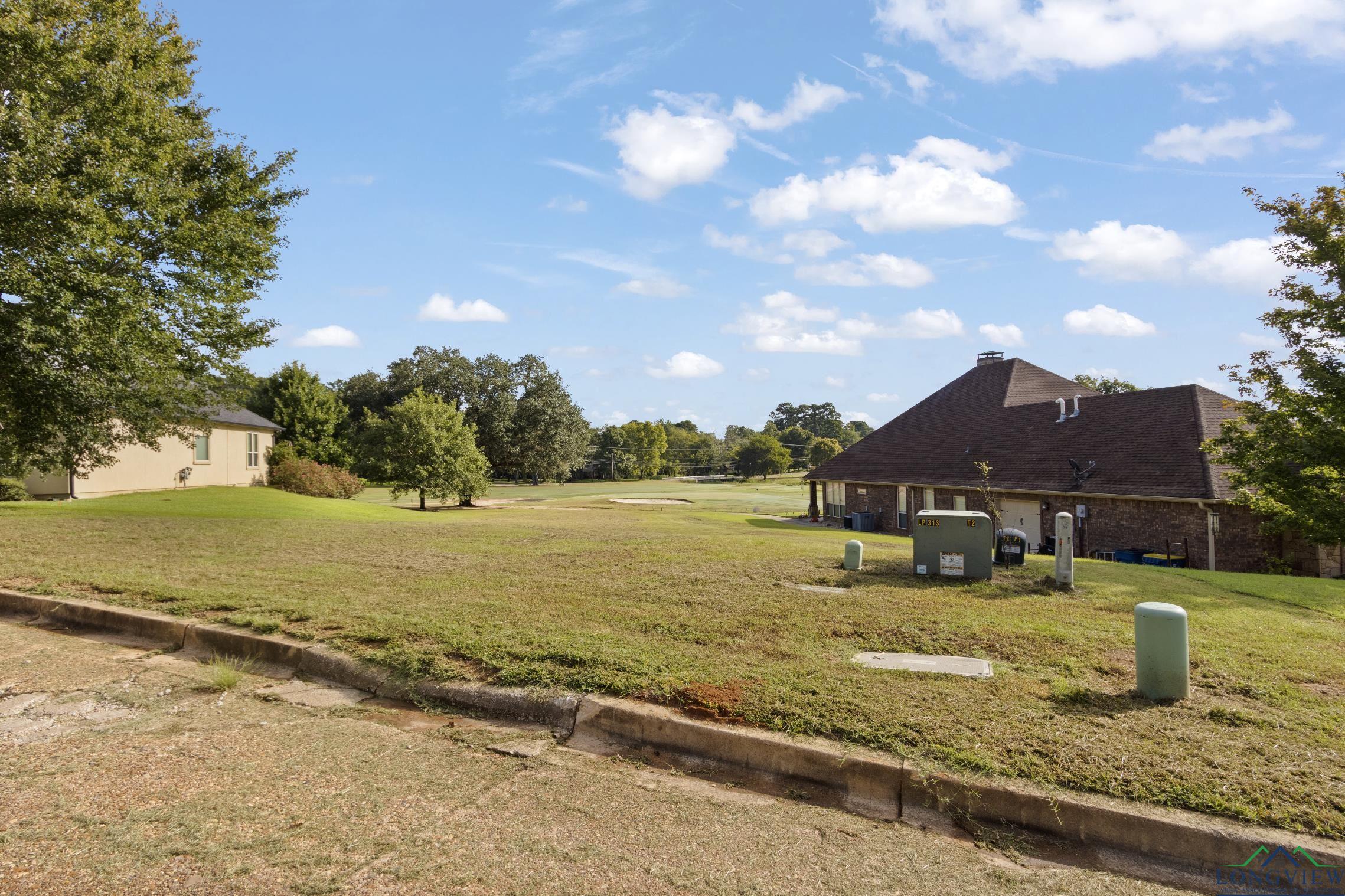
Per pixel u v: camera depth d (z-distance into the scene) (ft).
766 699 15.29
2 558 33.17
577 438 252.01
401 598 25.50
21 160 42.06
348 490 133.90
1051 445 86.84
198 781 12.82
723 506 152.56
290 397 181.78
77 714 16.16
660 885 9.84
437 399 137.59
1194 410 75.66
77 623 24.07
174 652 21.13
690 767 13.85
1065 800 11.50
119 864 10.09
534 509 127.03
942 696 15.60
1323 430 57.26
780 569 32.55
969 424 106.11
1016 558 34.04
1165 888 10.20
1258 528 64.90
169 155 53.72
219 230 58.44
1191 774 12.17
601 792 12.73
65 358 46.55
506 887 9.71
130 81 51.11
